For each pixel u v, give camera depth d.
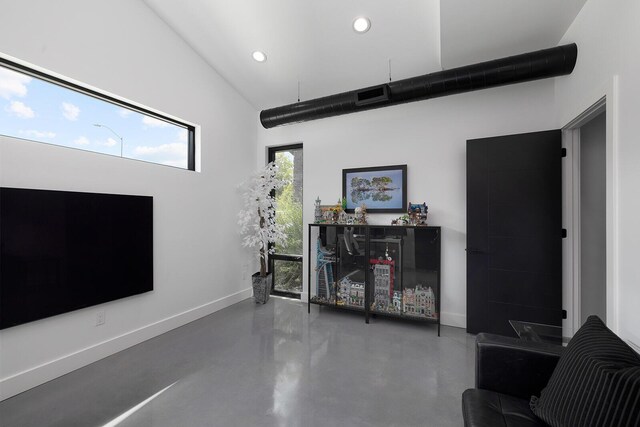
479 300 2.89
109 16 2.51
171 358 2.45
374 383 2.08
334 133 3.87
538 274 2.63
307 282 4.09
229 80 3.81
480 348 1.41
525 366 1.33
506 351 1.37
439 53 2.81
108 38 2.51
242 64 3.42
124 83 2.62
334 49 2.92
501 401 1.28
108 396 1.94
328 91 3.65
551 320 2.58
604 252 2.60
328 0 2.41
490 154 2.83
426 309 3.14
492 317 2.83
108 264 2.51
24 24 2.00
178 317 3.17
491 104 3.02
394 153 3.50
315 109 3.26
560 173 2.56
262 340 2.81
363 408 1.81
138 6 2.75
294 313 3.60
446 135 3.23
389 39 2.70
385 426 1.66
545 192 2.61
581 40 2.10
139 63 2.76
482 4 2.05
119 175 2.63
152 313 2.91
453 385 2.06
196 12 2.83
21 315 1.99
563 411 1.02
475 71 2.48
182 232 3.24
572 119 2.32
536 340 1.53
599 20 1.85
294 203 4.30
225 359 2.43
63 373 2.20
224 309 3.75
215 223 3.69
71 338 2.28
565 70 2.27
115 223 2.57
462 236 3.15
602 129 2.60
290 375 2.19
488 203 2.84
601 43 1.82
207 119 3.54
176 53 3.13
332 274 3.70
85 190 2.38
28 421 1.71
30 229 2.04
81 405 1.85
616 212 1.62
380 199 3.55
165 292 3.05
